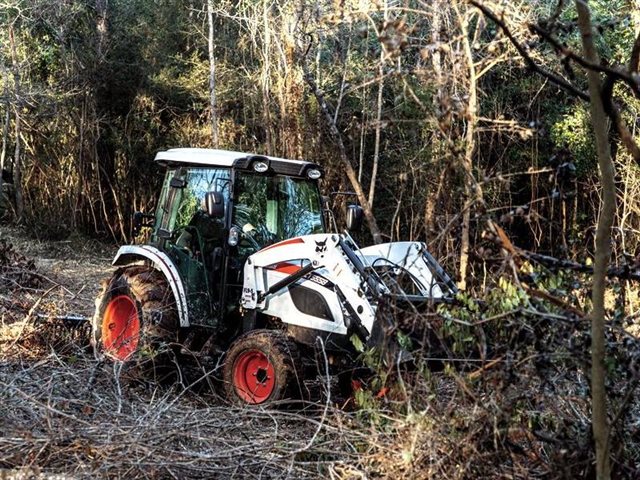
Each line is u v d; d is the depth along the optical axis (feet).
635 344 12.72
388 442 13.96
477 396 12.93
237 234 21.77
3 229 69.56
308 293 20.49
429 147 32.65
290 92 52.60
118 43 69.77
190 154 23.16
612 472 12.30
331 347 19.99
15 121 72.69
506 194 40.40
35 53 69.36
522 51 10.78
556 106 51.19
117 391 18.56
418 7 33.96
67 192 72.02
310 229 23.38
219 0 67.10
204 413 17.98
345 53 50.85
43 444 14.44
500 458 12.99
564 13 35.94
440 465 13.07
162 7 68.64
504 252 12.55
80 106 70.54
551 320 12.67
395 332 14.56
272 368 19.61
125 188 73.10
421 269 19.89
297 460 15.26
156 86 67.56
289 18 51.11
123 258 24.66
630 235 44.88
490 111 48.14
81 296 37.09
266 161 22.26
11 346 22.57
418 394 13.96
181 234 23.43
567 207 48.01
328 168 54.54
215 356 21.80
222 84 64.64
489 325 13.97
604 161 10.34
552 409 13.20
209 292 22.18
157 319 21.81
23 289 33.04
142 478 14.01
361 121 48.47
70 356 22.16
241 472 14.87
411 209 49.73
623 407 11.80
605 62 10.86
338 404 19.97
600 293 10.49
